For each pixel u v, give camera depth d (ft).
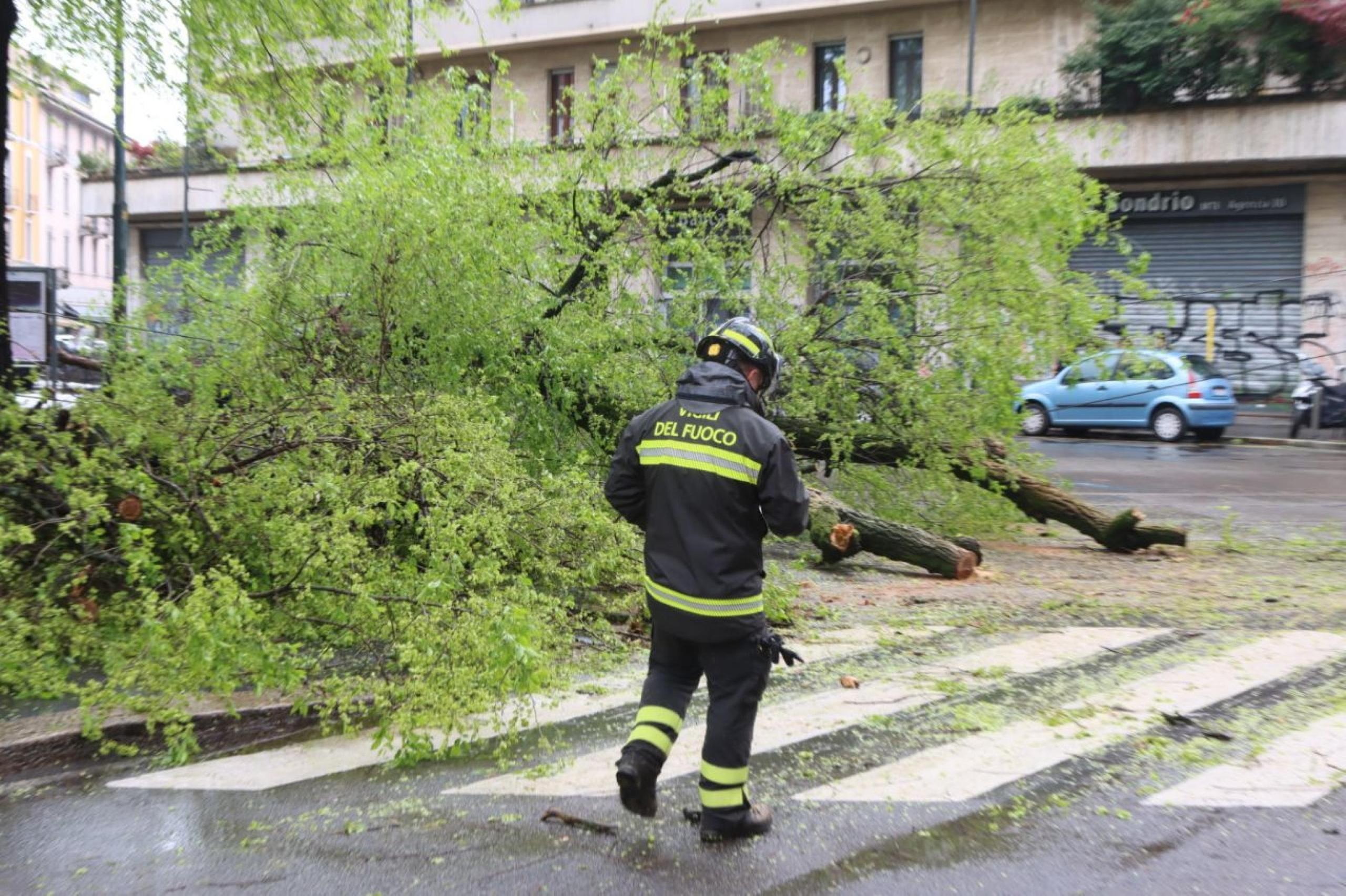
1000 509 33.55
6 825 13.09
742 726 12.54
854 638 22.15
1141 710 17.35
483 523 17.94
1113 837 12.68
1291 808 13.47
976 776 14.62
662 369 28.81
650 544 12.76
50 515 18.92
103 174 106.42
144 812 13.52
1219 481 50.29
